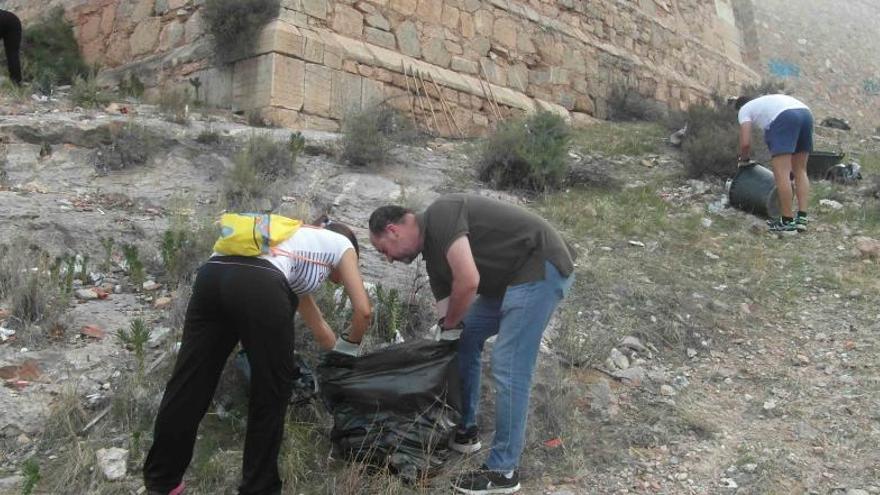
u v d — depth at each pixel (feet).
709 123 35.40
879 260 21.94
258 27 32.48
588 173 30.37
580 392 14.64
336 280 11.84
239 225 10.66
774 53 78.74
